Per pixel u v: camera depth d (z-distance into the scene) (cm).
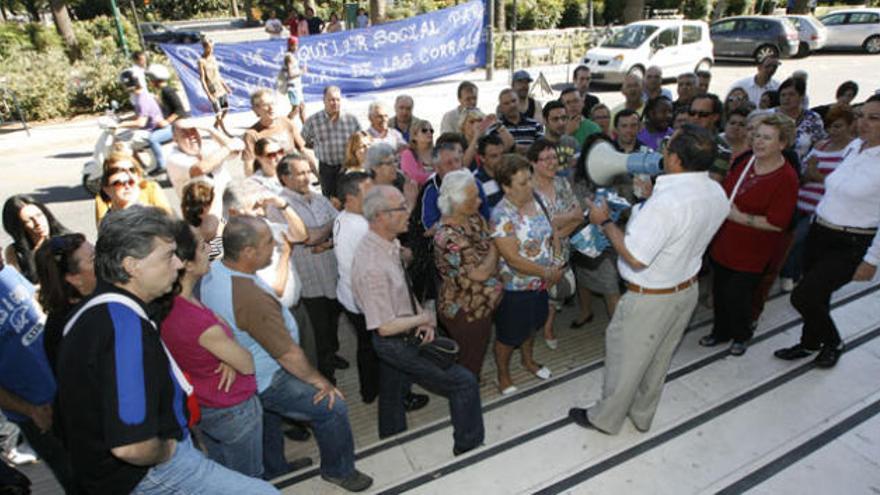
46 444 280
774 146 310
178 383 190
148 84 1137
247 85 1188
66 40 1539
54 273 229
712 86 1395
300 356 241
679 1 2406
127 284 176
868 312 413
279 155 389
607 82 1401
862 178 311
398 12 2138
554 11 2275
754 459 286
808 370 353
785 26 1672
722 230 352
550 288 355
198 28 3175
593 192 381
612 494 271
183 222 211
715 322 384
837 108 395
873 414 312
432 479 287
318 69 1236
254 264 237
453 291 297
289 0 3055
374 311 265
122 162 341
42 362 263
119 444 163
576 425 320
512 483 281
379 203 259
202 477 193
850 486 266
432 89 1347
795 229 394
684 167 246
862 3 2855
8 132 1119
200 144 433
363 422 340
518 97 575
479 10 1363
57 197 775
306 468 303
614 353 286
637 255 252
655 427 313
